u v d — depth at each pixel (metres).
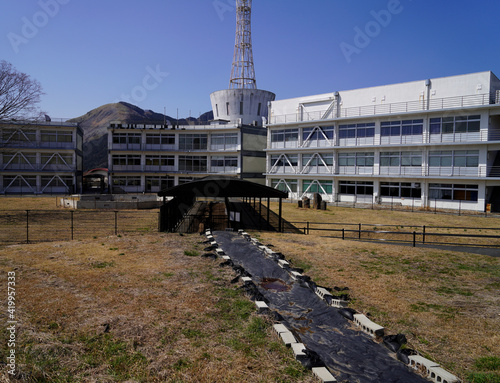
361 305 8.27
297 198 45.91
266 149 48.59
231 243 14.60
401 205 37.59
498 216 30.03
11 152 50.16
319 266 11.73
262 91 62.06
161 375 5.16
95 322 6.79
